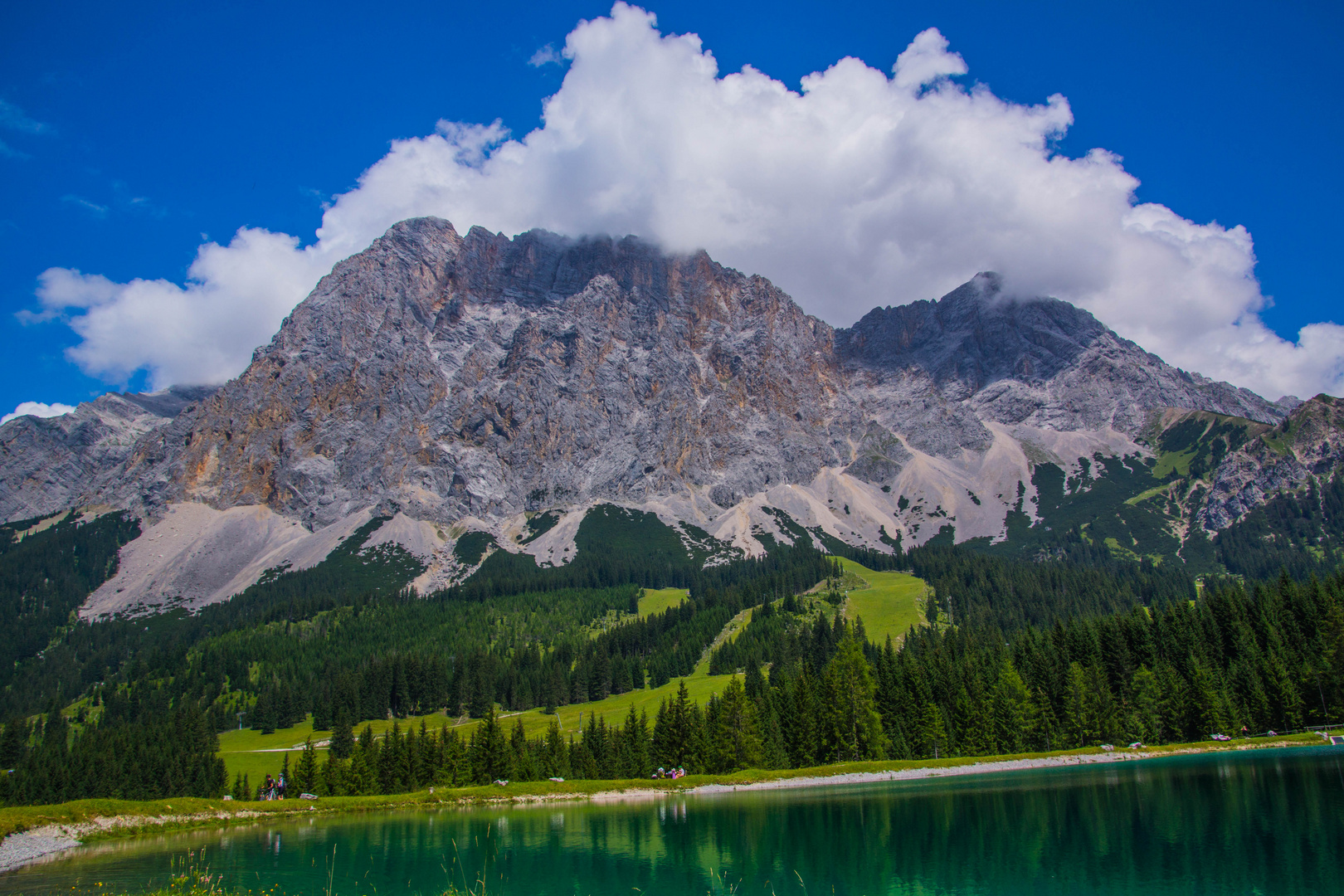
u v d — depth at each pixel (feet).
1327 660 439.63
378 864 234.99
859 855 235.20
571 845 262.26
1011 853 227.61
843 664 481.87
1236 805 271.08
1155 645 509.76
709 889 205.36
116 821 289.94
